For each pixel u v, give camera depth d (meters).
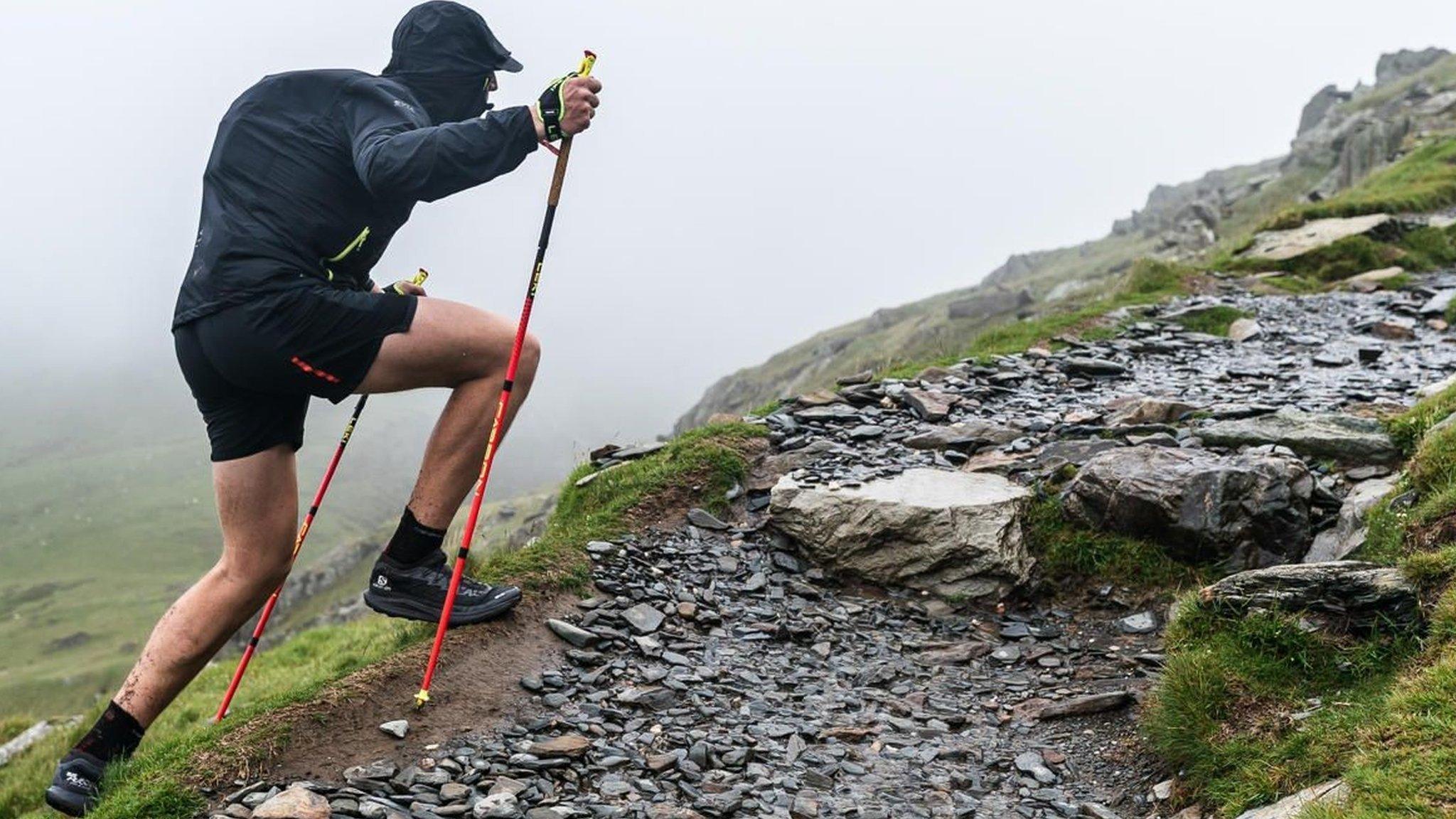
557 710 6.52
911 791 5.88
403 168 5.09
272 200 5.36
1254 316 17.67
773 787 5.80
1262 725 5.50
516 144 5.33
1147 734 6.10
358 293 5.62
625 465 10.62
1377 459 8.91
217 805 5.38
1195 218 78.62
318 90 5.57
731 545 9.37
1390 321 16.58
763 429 11.29
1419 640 5.48
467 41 5.97
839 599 8.68
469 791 5.54
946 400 12.12
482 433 6.20
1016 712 6.93
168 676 5.80
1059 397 12.62
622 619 7.78
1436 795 4.08
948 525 8.66
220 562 5.88
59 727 15.62
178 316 5.40
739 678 7.21
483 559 10.23
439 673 6.58
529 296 6.09
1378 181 35.41
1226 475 8.28
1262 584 6.22
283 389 5.46
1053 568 8.70
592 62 5.52
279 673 13.12
